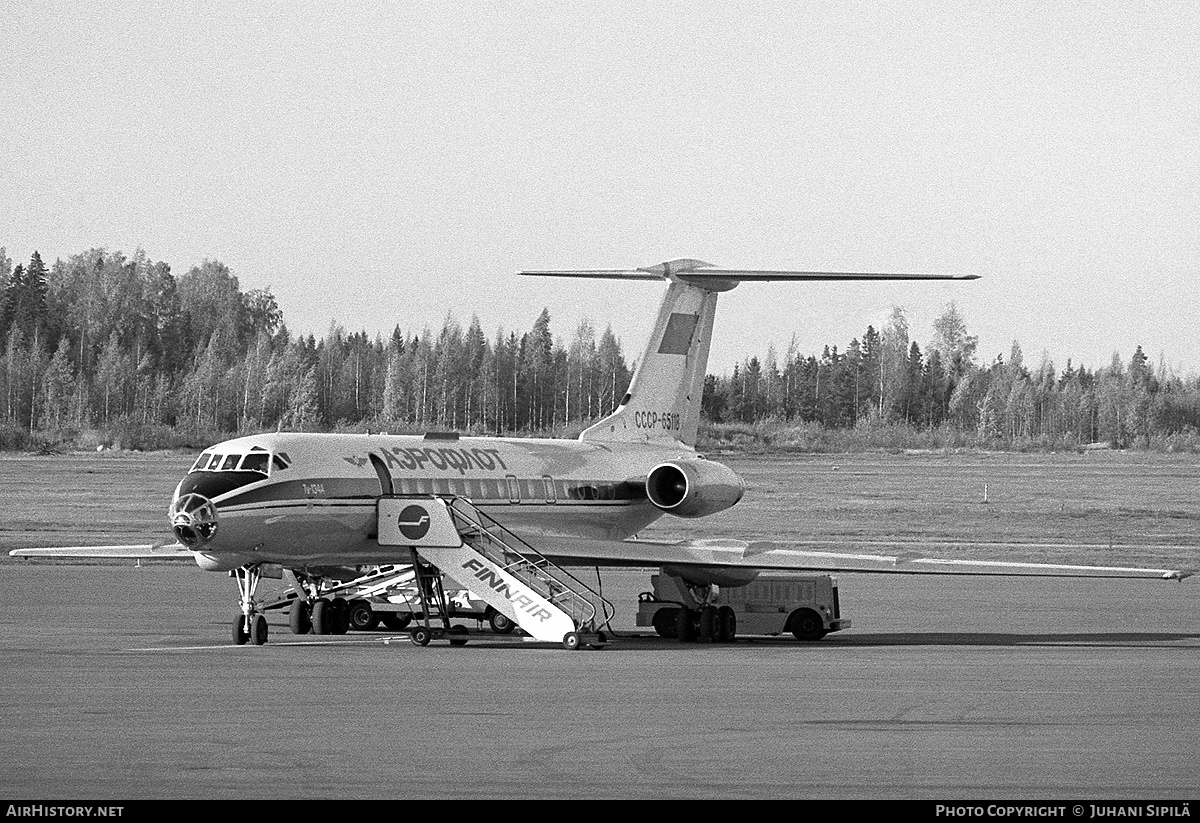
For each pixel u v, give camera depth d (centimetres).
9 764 3108
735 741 3422
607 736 3469
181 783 2933
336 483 5956
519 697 4103
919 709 3947
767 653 5541
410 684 4378
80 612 7038
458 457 6606
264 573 6338
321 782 2945
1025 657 5406
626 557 5941
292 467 5866
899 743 3422
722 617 6197
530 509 6794
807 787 2945
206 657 5141
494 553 5969
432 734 3478
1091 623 7156
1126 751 3347
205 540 5584
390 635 6375
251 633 5762
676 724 3650
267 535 5728
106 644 5594
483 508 6569
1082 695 4269
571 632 5588
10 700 3988
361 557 6103
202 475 5756
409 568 6444
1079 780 3030
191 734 3459
